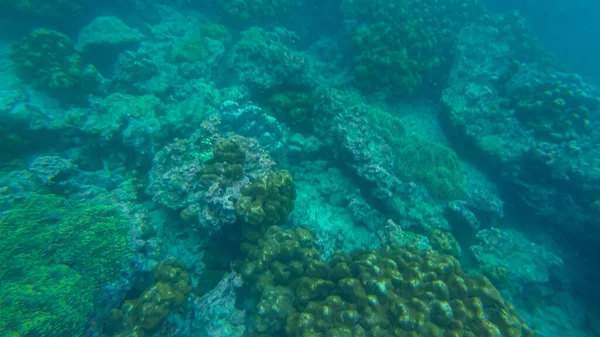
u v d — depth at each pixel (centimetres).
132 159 792
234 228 587
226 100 883
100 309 514
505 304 533
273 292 493
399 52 1106
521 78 1161
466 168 1023
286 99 945
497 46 1284
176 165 708
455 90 1148
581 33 2342
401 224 799
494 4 2366
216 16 1446
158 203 696
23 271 447
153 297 508
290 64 950
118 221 577
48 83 851
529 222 993
